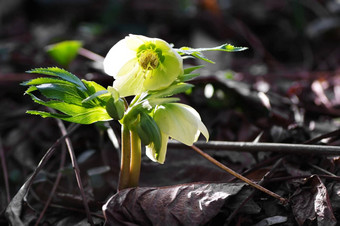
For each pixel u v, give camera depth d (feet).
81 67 3.77
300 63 4.94
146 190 2.28
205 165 2.56
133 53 2.21
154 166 2.59
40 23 6.12
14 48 4.09
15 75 3.44
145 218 2.23
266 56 4.74
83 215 2.43
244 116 2.91
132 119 2.21
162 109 2.22
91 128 2.88
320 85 3.41
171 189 2.28
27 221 2.35
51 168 2.77
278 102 3.02
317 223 2.25
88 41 4.83
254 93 2.95
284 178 2.39
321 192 2.29
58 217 2.44
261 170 2.47
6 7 6.18
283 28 5.51
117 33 5.62
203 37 5.16
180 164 2.58
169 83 2.18
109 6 5.99
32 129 3.00
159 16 6.00
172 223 2.22
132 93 2.21
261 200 2.35
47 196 2.54
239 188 2.27
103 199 2.52
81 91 2.21
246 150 2.44
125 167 2.29
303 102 3.10
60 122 2.72
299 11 5.38
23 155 2.87
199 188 2.28
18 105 3.34
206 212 2.23
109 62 2.20
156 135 2.17
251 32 5.48
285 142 2.68
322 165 2.49
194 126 2.21
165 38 5.41
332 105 3.13
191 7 5.59
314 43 5.25
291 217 2.30
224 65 4.35
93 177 2.52
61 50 3.31
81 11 6.36
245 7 5.80
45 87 2.18
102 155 2.72
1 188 2.70
